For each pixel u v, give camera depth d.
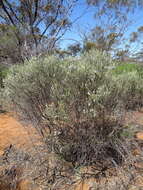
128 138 1.79
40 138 2.06
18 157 1.90
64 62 1.97
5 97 2.54
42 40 7.67
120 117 1.77
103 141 1.68
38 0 9.09
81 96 1.66
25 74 1.90
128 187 1.40
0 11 9.20
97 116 1.63
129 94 2.25
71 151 1.73
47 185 1.55
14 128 2.59
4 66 6.48
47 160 1.76
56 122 1.66
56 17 9.54
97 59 1.86
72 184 1.52
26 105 1.98
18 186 1.65
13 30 7.34
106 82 1.73
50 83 1.81
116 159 1.68
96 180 1.50
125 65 4.28
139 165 1.61
